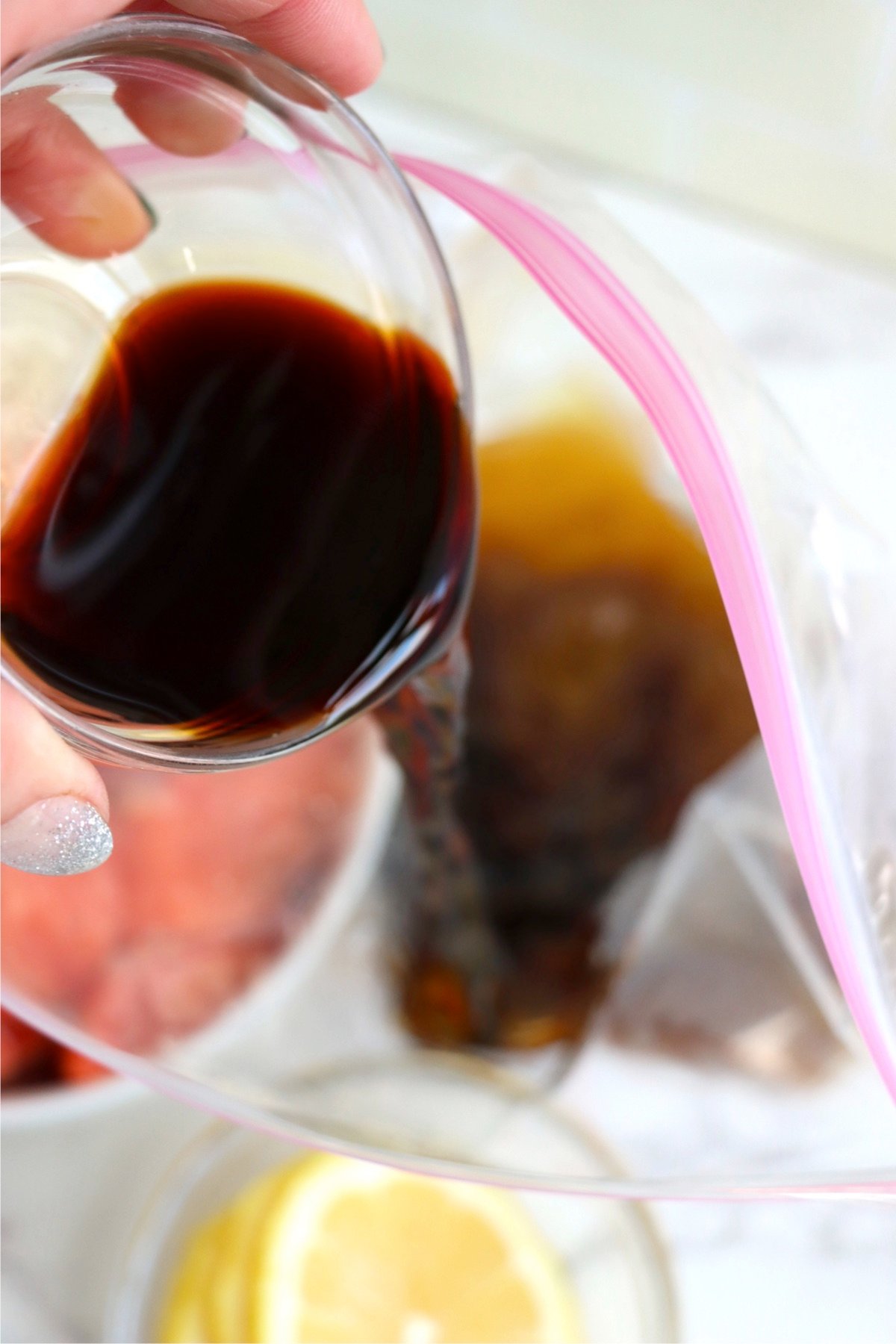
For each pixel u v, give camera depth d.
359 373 0.30
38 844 0.29
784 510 0.28
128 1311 0.38
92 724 0.27
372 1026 0.40
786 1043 0.37
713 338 0.30
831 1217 0.39
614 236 0.31
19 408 0.29
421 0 0.42
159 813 0.38
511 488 0.38
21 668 0.28
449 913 0.39
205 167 0.30
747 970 0.37
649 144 0.43
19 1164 0.39
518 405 0.38
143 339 0.30
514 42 0.42
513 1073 0.40
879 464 0.42
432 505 0.30
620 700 0.38
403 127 0.44
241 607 0.29
